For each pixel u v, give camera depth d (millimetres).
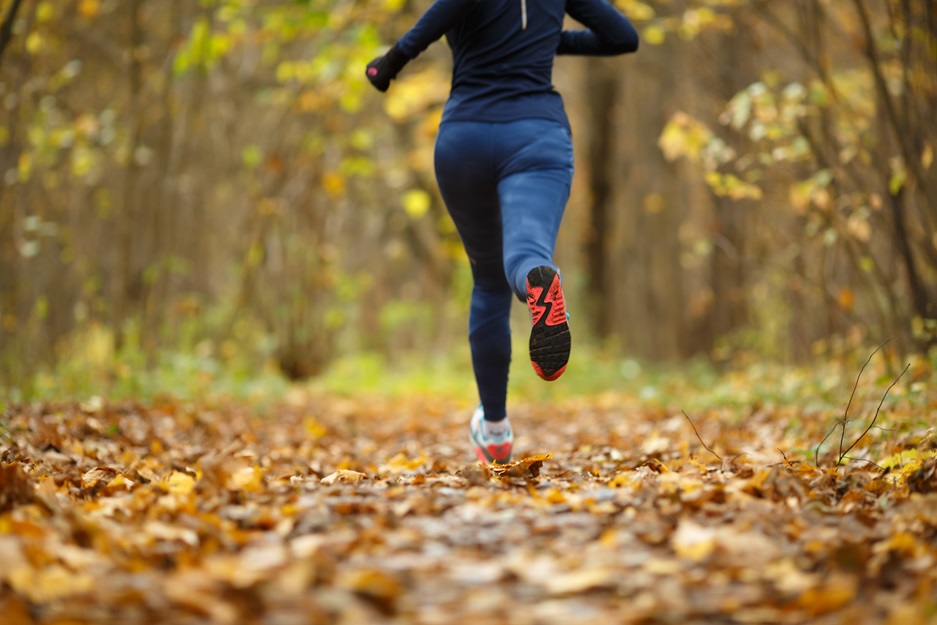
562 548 4121
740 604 3406
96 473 6156
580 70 28812
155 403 12336
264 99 19453
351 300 26844
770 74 12656
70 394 12734
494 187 6062
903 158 10664
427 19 5777
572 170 6047
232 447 8242
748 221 18469
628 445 8953
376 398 20078
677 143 12406
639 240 29609
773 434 9023
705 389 14953
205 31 15336
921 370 10141
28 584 3396
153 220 17531
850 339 12352
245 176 22438
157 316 17266
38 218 13945
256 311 23891
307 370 24562
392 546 4098
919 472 5215
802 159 12484
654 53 22516
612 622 3225
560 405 17016
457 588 3572
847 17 12875
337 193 21078
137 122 16344
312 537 4148
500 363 6781
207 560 3832
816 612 3316
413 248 34156
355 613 3246
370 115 24094
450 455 8750
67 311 17031
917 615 3096
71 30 16234
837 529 4426
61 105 15633
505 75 5938
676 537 4098
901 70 10914
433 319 36188
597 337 27578
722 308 20047
